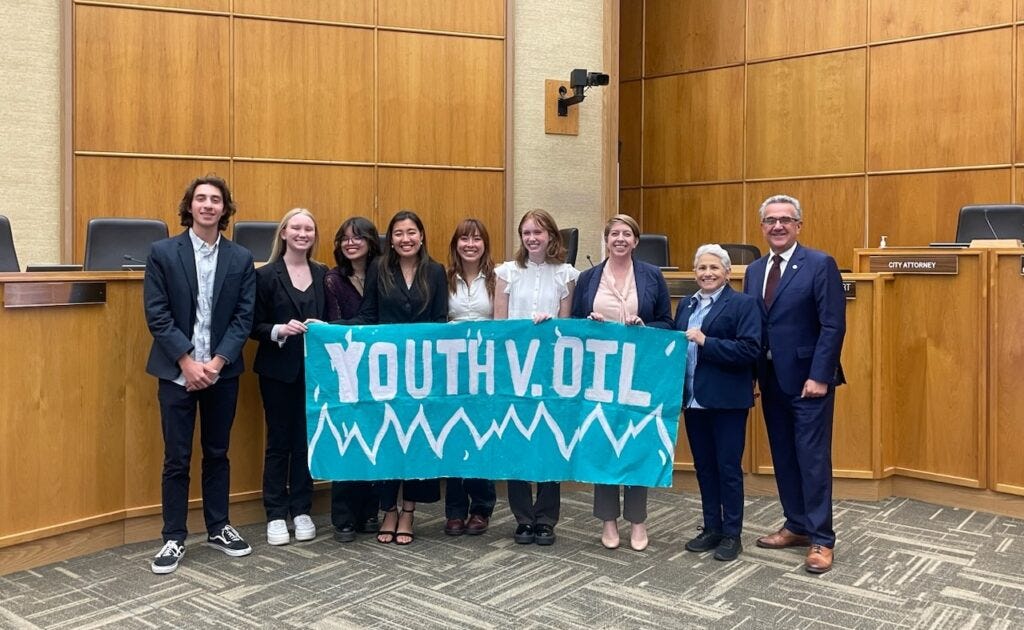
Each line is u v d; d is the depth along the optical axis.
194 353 3.33
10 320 3.23
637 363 3.50
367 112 6.16
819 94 7.62
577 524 3.95
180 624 2.78
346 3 6.09
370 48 6.15
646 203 8.96
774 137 7.95
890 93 7.19
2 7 5.25
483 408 3.63
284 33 5.96
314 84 6.05
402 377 3.62
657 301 3.59
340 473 3.58
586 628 2.73
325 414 3.57
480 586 3.12
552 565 3.35
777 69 7.89
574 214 6.57
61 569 3.30
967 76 6.76
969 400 4.21
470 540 3.69
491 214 6.45
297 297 3.60
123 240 4.62
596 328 3.53
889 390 4.43
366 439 3.60
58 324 3.38
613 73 6.62
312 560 3.41
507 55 6.39
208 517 3.50
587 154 6.60
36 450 3.32
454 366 3.63
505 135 6.43
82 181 5.53
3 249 4.09
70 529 3.42
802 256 3.41
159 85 5.69
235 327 3.37
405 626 2.75
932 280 4.33
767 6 7.93
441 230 6.34
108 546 3.57
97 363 3.52
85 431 3.48
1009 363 4.07
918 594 3.04
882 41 7.21
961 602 2.96
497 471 3.61
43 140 5.41
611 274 3.61
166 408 3.31
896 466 4.47
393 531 3.68
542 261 3.71
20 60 5.32
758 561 3.41
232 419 3.48
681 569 3.31
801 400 3.37
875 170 7.30
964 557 3.46
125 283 3.60
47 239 5.45
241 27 5.87
